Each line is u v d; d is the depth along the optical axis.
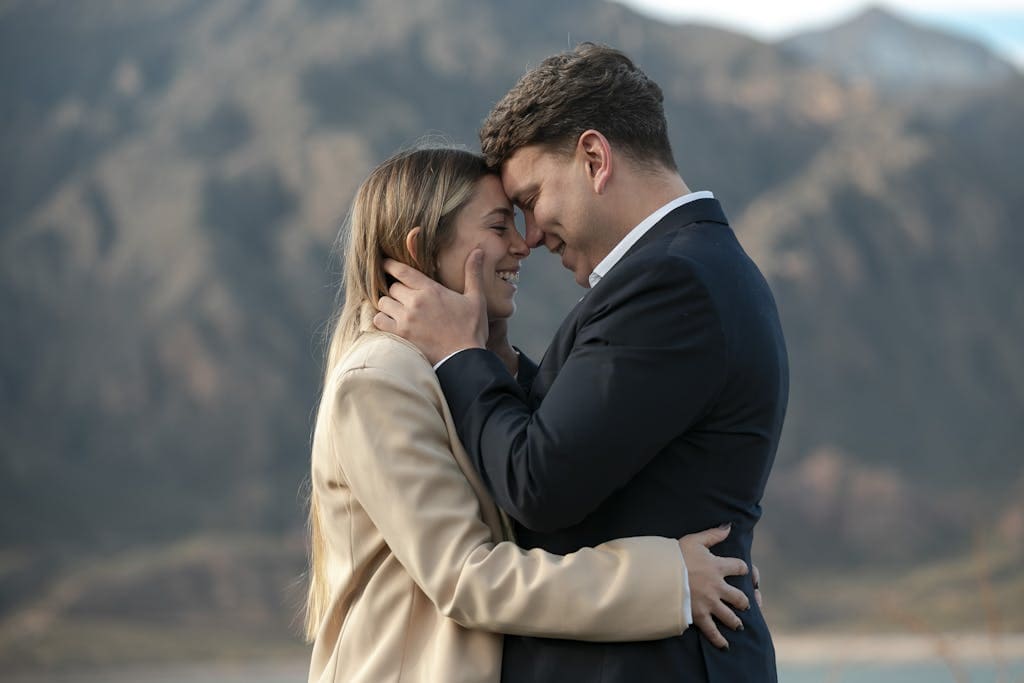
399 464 5.55
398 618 5.64
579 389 5.25
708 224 5.66
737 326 5.34
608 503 5.43
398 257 6.09
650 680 5.26
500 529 5.71
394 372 5.67
